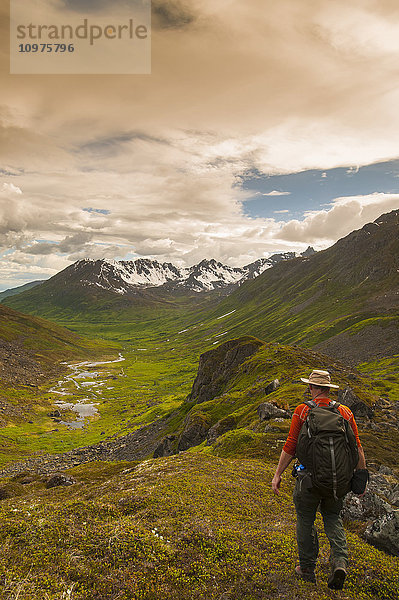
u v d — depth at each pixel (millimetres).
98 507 13055
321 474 6980
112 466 39938
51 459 94438
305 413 7648
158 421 109875
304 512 7980
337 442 7055
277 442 32594
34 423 130625
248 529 11891
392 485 19188
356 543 11148
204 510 13578
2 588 8125
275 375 82562
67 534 10672
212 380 114000
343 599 7980
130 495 15328
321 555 10016
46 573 8727
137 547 10000
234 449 33688
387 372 142125
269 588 8297
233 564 9312
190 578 8734
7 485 32750
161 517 12547
